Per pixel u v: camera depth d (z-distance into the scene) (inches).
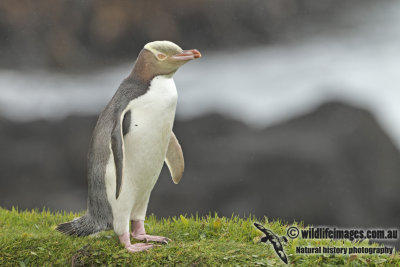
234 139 1681.8
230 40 3262.8
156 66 568.4
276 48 3225.9
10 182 1689.2
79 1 3102.9
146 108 558.6
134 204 605.0
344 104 1764.3
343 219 1507.1
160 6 3181.6
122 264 572.4
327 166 1563.7
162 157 583.2
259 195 1540.4
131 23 3149.6
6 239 635.5
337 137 1663.4
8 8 2972.4
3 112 1935.3
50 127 1844.2
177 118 1785.2
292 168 1562.5
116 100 568.4
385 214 1574.8
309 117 1738.4
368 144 1670.8
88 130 1834.4
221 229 678.5
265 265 559.2
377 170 1636.3
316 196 1519.4
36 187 1701.5
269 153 1595.7
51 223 780.6
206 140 1696.6
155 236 631.8
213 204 1540.4
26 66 2925.7
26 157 1737.2
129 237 620.1
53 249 617.0
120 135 545.3
